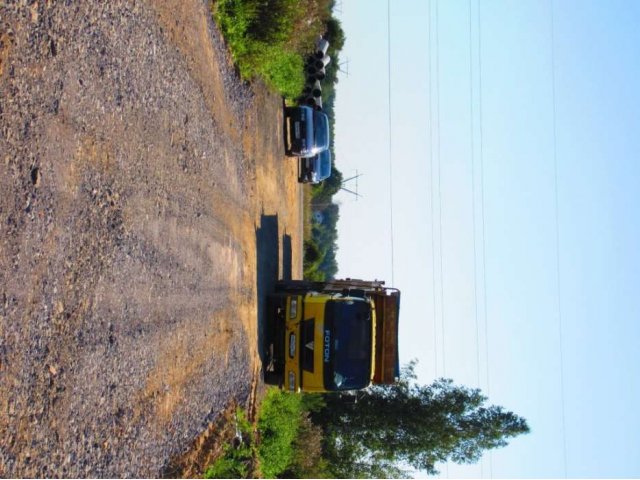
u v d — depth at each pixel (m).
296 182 23.34
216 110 11.62
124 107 7.58
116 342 7.02
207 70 11.25
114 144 7.28
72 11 6.47
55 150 6.07
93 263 6.66
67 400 6.04
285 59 17.66
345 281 17.34
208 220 10.57
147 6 8.46
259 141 15.57
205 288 10.17
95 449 6.46
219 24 12.35
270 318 14.62
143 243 7.89
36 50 5.82
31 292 5.59
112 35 7.37
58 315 5.99
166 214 8.70
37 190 5.74
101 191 6.91
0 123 5.28
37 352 5.62
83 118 6.60
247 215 13.56
